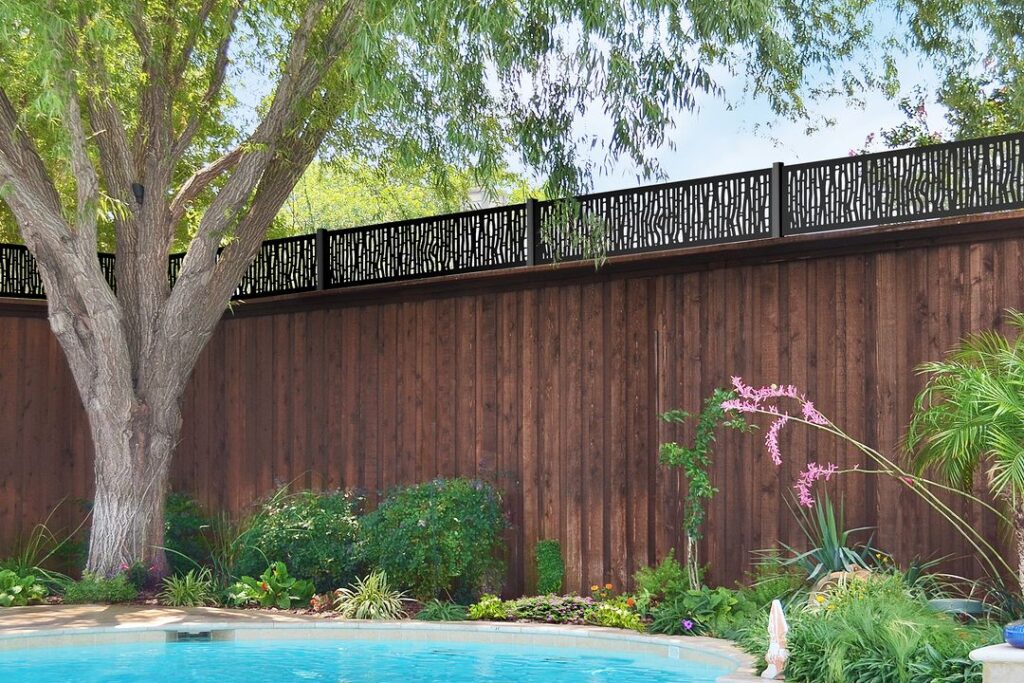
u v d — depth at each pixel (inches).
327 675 294.5
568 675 288.8
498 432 425.1
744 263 372.8
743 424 360.8
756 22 343.0
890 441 339.9
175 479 515.8
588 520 400.8
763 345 366.9
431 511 399.2
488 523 404.2
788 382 361.1
